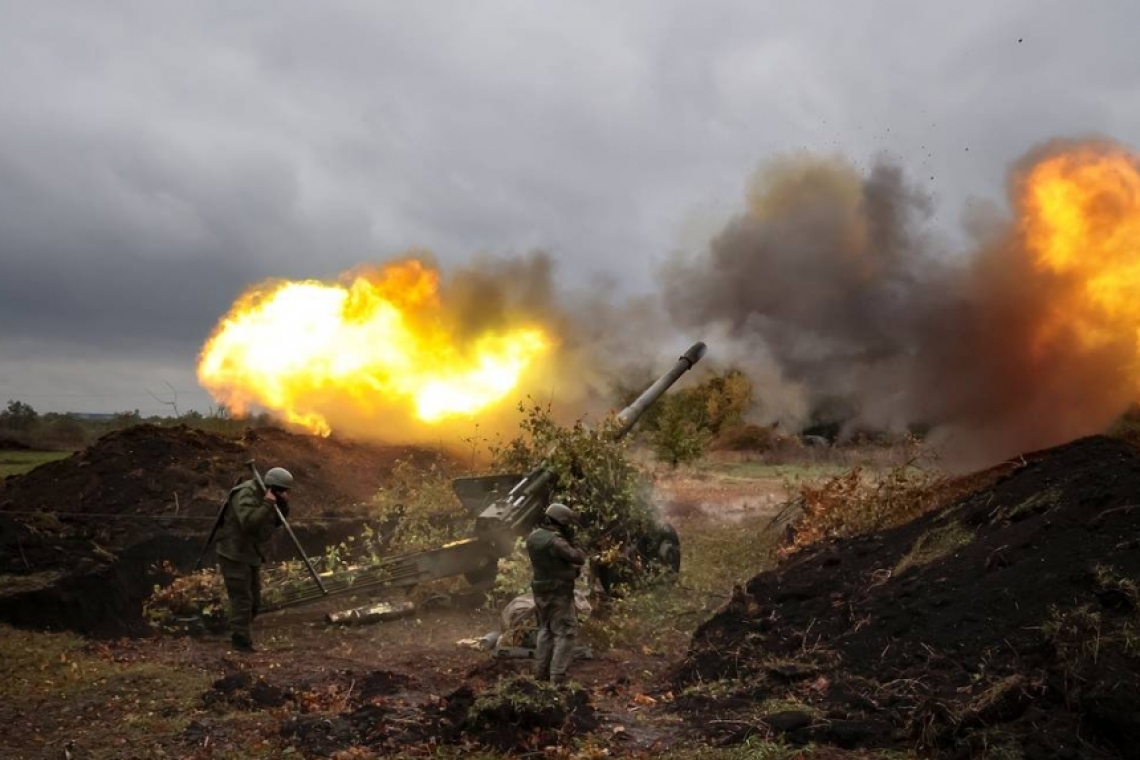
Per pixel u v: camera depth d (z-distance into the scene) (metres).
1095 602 6.97
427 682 8.36
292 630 10.97
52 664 8.71
